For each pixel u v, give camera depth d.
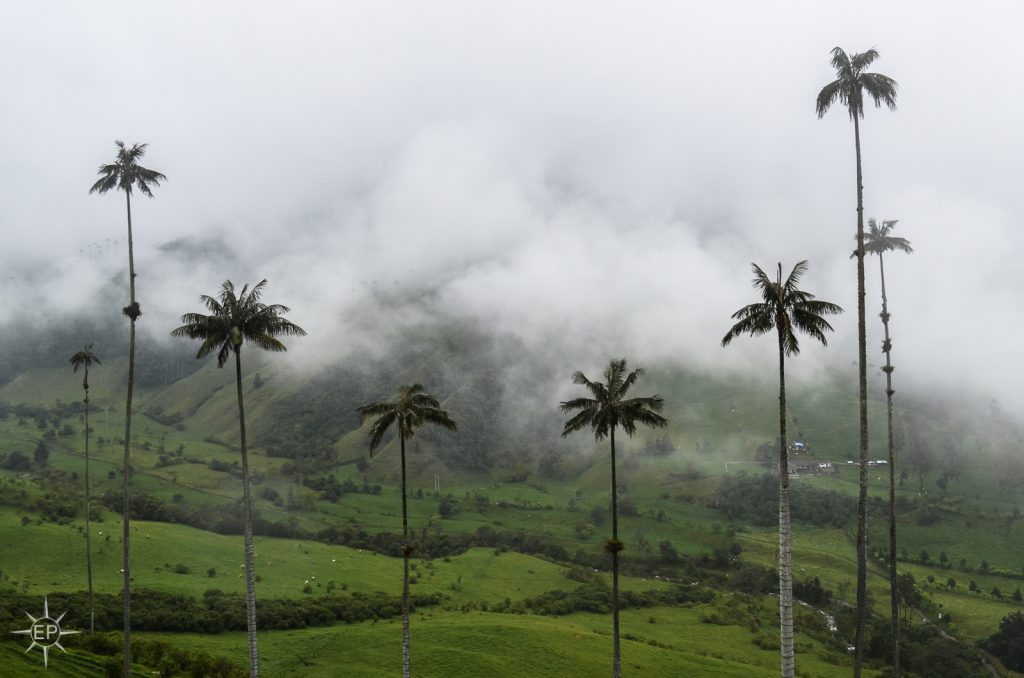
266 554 167.25
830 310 60.03
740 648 136.75
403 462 76.00
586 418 72.44
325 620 125.81
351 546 197.25
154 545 153.88
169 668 82.38
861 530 62.97
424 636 116.06
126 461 70.81
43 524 153.25
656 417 71.12
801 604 170.75
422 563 184.25
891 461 76.25
